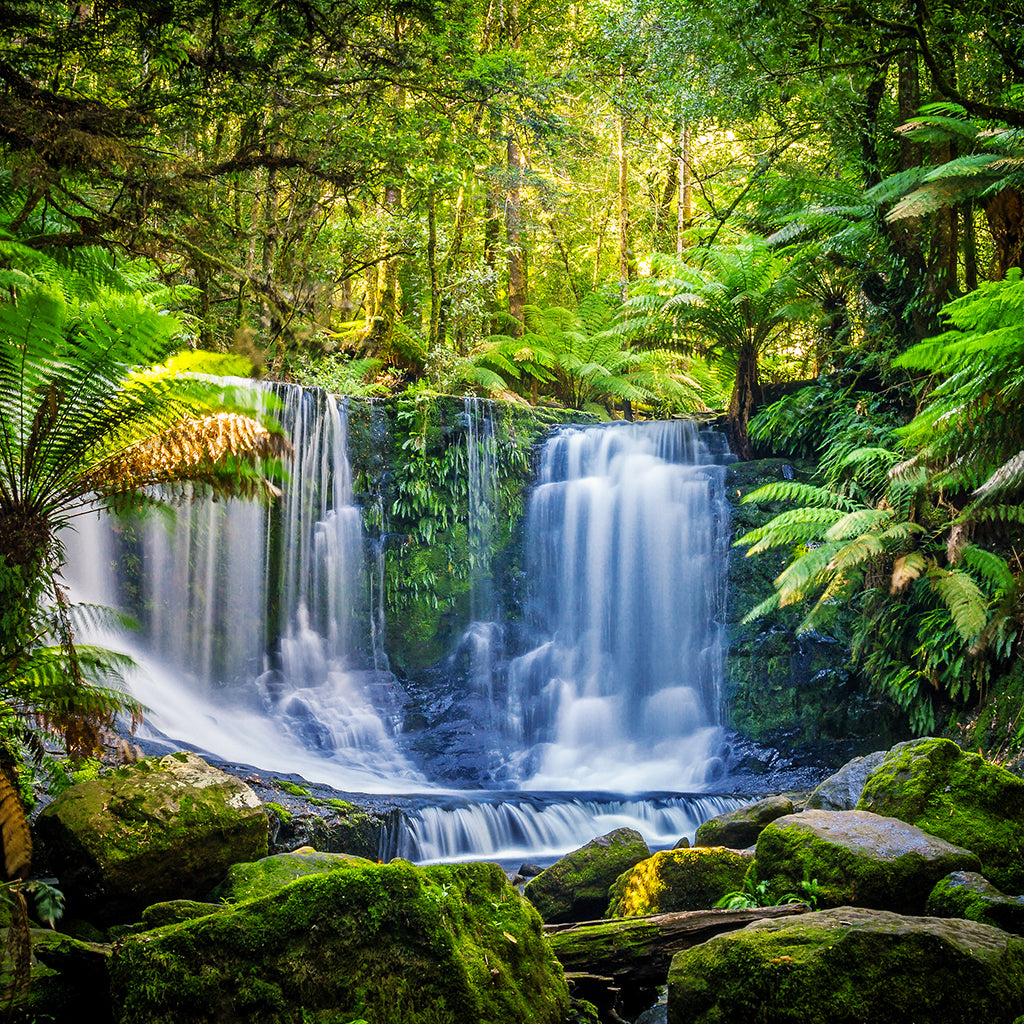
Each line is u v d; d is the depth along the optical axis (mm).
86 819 4277
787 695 10797
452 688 11703
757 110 11242
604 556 12312
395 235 13891
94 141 5602
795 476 11727
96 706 3969
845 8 7023
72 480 4129
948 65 9070
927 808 4766
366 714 10969
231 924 2934
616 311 15828
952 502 9555
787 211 12852
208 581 10742
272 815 6152
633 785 10500
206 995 2842
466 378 14328
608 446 12797
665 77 11711
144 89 6516
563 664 12156
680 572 11875
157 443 4195
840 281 12531
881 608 9977
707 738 11086
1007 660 8891
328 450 11617
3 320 3600
